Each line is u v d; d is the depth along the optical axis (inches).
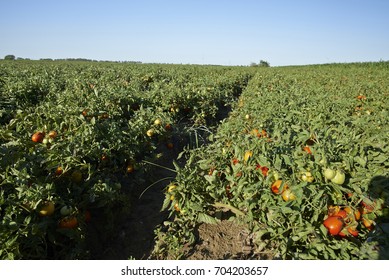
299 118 258.4
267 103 353.7
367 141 176.9
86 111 253.4
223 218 163.0
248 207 140.6
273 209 130.2
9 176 136.5
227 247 143.8
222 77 653.3
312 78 803.4
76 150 172.1
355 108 364.5
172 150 274.8
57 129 215.5
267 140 174.2
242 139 183.2
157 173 232.4
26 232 119.2
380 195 132.0
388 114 297.4
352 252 114.4
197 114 346.3
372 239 113.3
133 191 199.6
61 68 986.1
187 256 141.5
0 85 427.2
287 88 541.6
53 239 131.8
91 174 166.4
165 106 329.4
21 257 119.8
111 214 162.1
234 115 337.4
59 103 291.0
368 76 869.8
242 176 153.4
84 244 143.3
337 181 131.3
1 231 113.8
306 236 120.8
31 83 399.9
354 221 121.4
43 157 163.9
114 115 271.7
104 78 556.1
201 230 156.9
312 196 127.2
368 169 144.5
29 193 128.6
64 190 157.8
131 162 206.8
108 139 205.6
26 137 199.2
